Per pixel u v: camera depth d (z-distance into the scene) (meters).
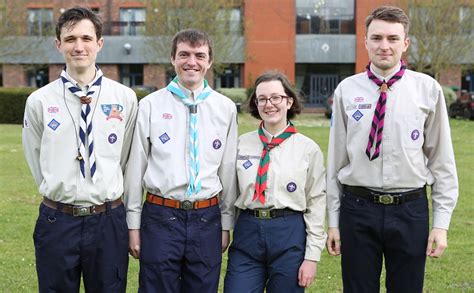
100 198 3.70
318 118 28.72
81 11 3.74
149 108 3.95
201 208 3.86
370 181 3.75
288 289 3.88
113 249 3.78
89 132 3.70
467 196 9.07
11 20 29.72
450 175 3.76
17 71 33.75
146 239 3.86
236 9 33.19
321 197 4.02
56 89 3.77
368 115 3.74
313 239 3.95
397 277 3.83
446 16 26.39
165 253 3.80
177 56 3.93
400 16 3.70
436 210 3.81
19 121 25.45
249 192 3.94
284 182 3.93
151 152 3.93
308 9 33.19
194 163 3.84
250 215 3.97
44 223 3.73
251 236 3.93
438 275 5.60
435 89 3.72
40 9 33.28
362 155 3.75
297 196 3.95
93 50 3.75
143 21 33.59
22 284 5.34
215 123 3.96
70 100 3.74
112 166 3.78
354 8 33.06
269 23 33.09
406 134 3.67
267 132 4.04
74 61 3.70
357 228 3.80
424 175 3.77
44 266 3.73
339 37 33.09
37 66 33.78
